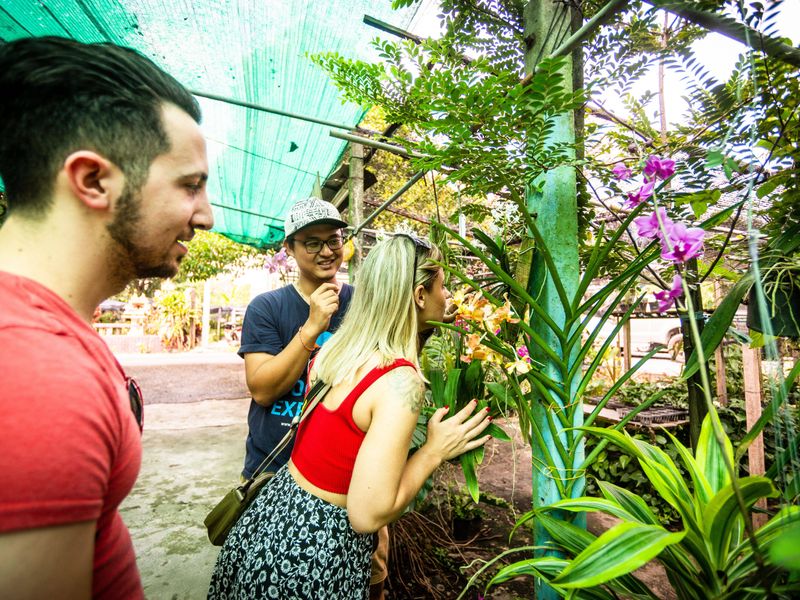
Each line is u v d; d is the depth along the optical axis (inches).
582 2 41.1
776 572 23.4
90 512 16.3
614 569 22.8
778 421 25.1
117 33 65.3
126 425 20.0
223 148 115.4
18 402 14.8
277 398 59.1
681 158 41.5
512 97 28.5
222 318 734.5
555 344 41.4
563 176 41.3
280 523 37.0
